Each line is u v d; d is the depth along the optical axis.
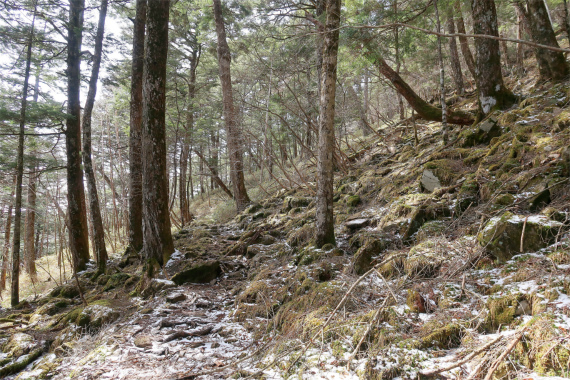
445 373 2.56
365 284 4.41
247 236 8.84
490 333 2.89
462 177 6.07
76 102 9.88
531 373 2.26
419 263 4.21
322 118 5.89
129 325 4.91
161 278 6.71
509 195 4.68
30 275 14.65
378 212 7.03
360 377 2.79
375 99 22.84
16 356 4.69
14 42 8.93
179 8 16.20
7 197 14.54
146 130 7.37
